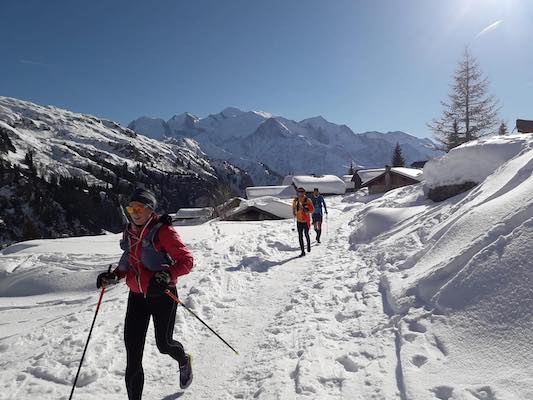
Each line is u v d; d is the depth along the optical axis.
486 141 11.60
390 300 5.23
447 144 46.34
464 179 11.44
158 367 4.27
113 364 4.31
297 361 4.07
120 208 3.43
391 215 11.34
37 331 5.57
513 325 3.41
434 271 4.94
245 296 6.94
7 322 8.53
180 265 3.16
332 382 3.58
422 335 3.95
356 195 44.31
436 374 3.27
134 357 3.23
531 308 3.42
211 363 4.32
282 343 4.58
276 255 10.62
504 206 5.53
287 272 8.52
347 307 5.55
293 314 5.56
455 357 3.42
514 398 2.70
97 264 13.00
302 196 10.32
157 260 3.26
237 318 5.77
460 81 45.88
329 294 6.29
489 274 4.07
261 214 35.69
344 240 11.96
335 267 8.22
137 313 3.33
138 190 3.26
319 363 3.91
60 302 9.73
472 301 3.97
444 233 6.48
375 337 4.35
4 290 12.22
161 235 3.22
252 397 3.54
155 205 3.31
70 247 16.00
